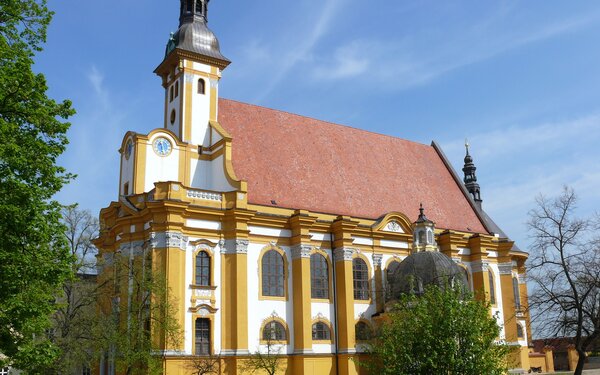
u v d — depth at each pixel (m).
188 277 47.53
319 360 51.31
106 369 49.50
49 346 27.59
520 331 68.00
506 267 67.56
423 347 27.95
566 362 78.62
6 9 29.20
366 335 53.88
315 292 53.44
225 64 58.47
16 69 27.12
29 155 27.12
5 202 25.70
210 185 54.88
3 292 25.39
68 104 29.17
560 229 41.62
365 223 59.06
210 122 56.38
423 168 72.31
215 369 46.44
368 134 70.25
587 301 41.12
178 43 57.56
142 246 48.56
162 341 44.22
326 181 60.44
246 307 48.78
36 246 26.66
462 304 29.03
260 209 53.09
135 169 52.22
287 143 61.16
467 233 67.38
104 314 42.44
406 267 55.31
